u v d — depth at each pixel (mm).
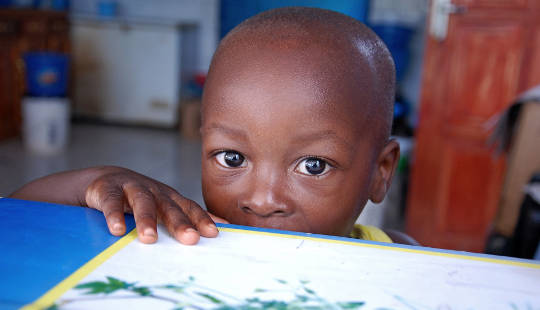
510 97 2576
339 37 500
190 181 3430
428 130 2729
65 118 3998
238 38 502
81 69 5055
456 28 2596
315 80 466
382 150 567
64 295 257
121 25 4922
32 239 325
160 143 4465
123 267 295
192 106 4688
